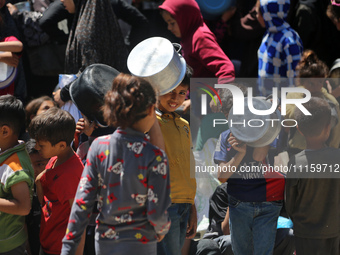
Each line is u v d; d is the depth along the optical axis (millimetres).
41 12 8391
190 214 5711
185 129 5527
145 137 4266
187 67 5512
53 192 5305
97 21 7152
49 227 5328
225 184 6547
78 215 4199
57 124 5211
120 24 8891
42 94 8625
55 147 5262
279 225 6258
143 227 4184
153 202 4113
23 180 5082
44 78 8594
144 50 5340
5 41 7402
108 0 7309
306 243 5539
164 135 5301
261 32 8430
